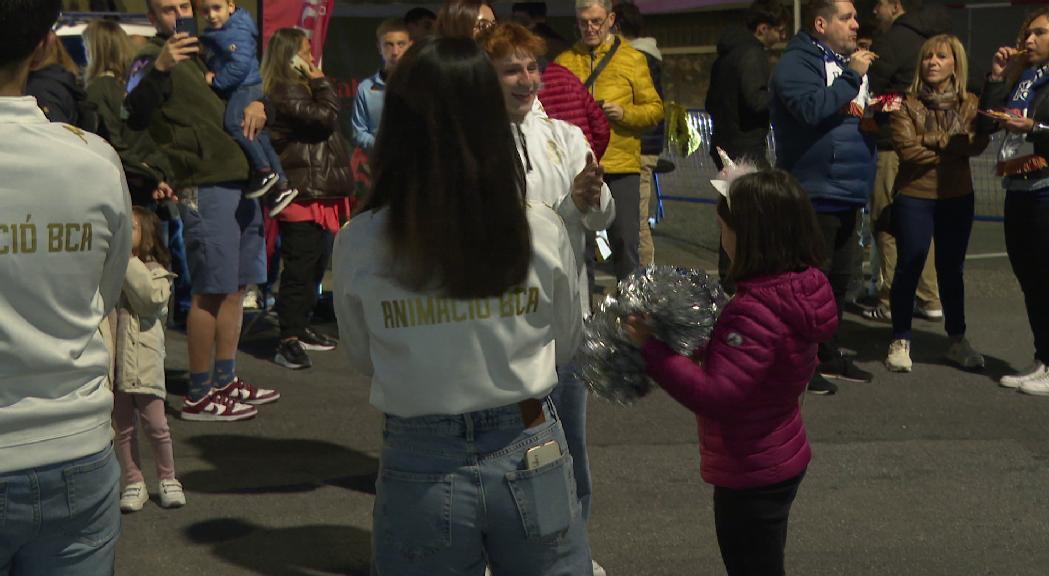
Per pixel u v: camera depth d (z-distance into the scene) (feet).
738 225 11.44
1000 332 28.25
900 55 26.91
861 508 17.57
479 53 8.44
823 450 20.20
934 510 17.48
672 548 16.02
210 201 21.09
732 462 11.45
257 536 16.39
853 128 23.12
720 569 15.33
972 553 15.90
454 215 8.26
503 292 8.39
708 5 38.73
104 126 22.84
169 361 25.75
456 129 8.29
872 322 29.43
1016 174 23.08
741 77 27.53
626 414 22.20
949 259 24.98
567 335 9.04
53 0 8.17
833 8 22.98
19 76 8.13
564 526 8.72
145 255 17.01
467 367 8.45
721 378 11.05
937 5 27.37
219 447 20.22
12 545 8.14
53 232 7.98
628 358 11.10
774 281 11.25
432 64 8.32
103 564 8.61
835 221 23.39
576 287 8.93
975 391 23.68
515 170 8.49
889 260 28.96
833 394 23.50
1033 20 22.90
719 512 11.78
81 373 8.25
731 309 11.28
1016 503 17.79
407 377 8.48
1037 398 23.26
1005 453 20.04
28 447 7.95
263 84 25.16
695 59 45.16
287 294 25.31
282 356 25.41
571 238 11.22
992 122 23.77
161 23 21.53
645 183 31.48
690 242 39.86
